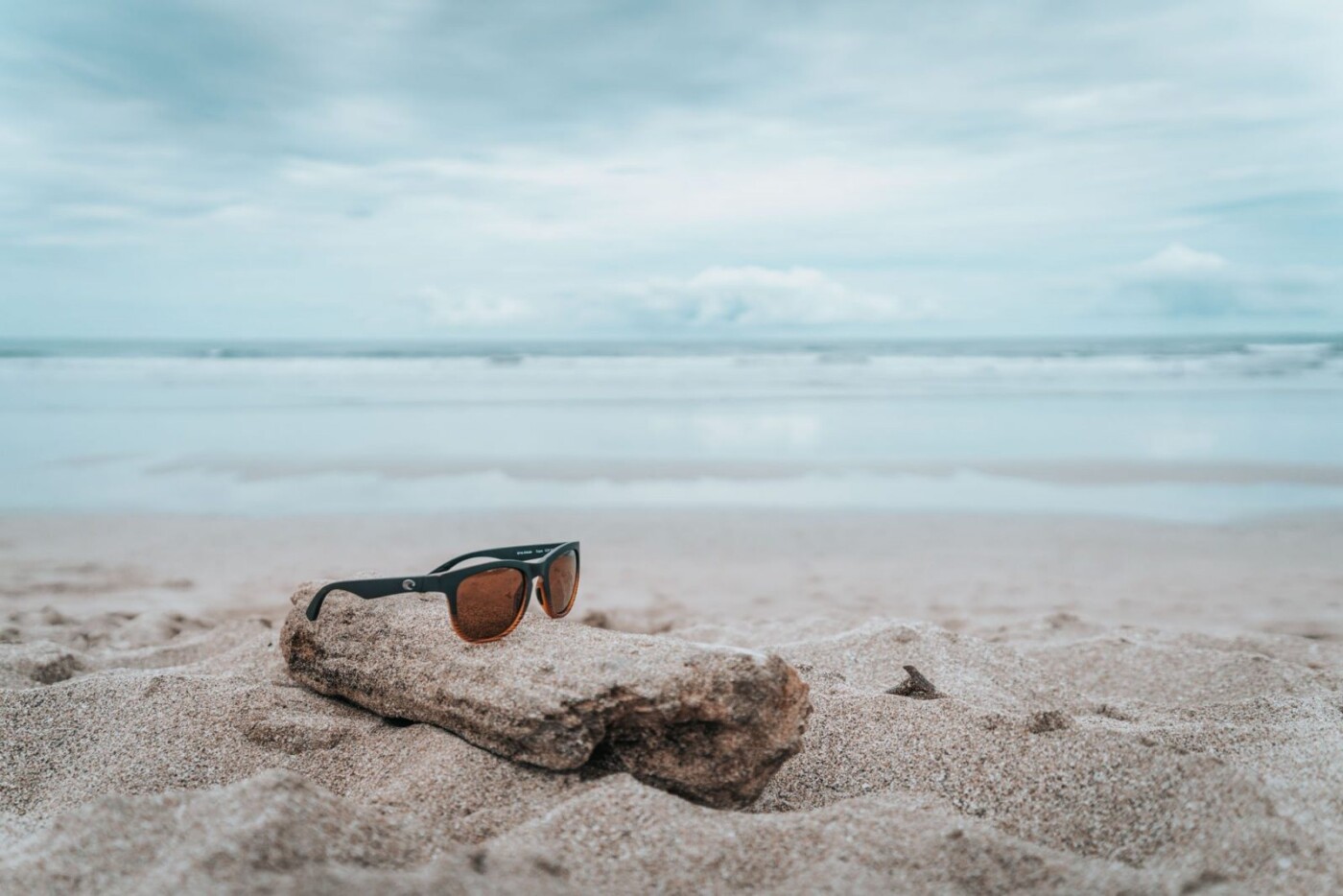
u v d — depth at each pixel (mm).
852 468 14375
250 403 23062
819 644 4637
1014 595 7738
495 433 17953
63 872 2039
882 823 2387
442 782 2633
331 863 2082
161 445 15695
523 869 2111
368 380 32594
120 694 3408
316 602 3135
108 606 6988
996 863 2186
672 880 2186
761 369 40438
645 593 7852
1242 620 6926
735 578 8359
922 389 28812
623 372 38375
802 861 2262
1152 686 4609
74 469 13398
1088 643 5188
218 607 7016
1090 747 2818
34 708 3322
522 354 56344
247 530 10039
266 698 3275
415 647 3117
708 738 2670
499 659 2932
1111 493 12523
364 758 2930
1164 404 23484
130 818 2199
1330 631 6555
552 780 2658
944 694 3791
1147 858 2320
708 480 13445
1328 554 9250
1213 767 2521
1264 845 2174
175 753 2977
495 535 9984
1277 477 13492
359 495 12086
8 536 9484
